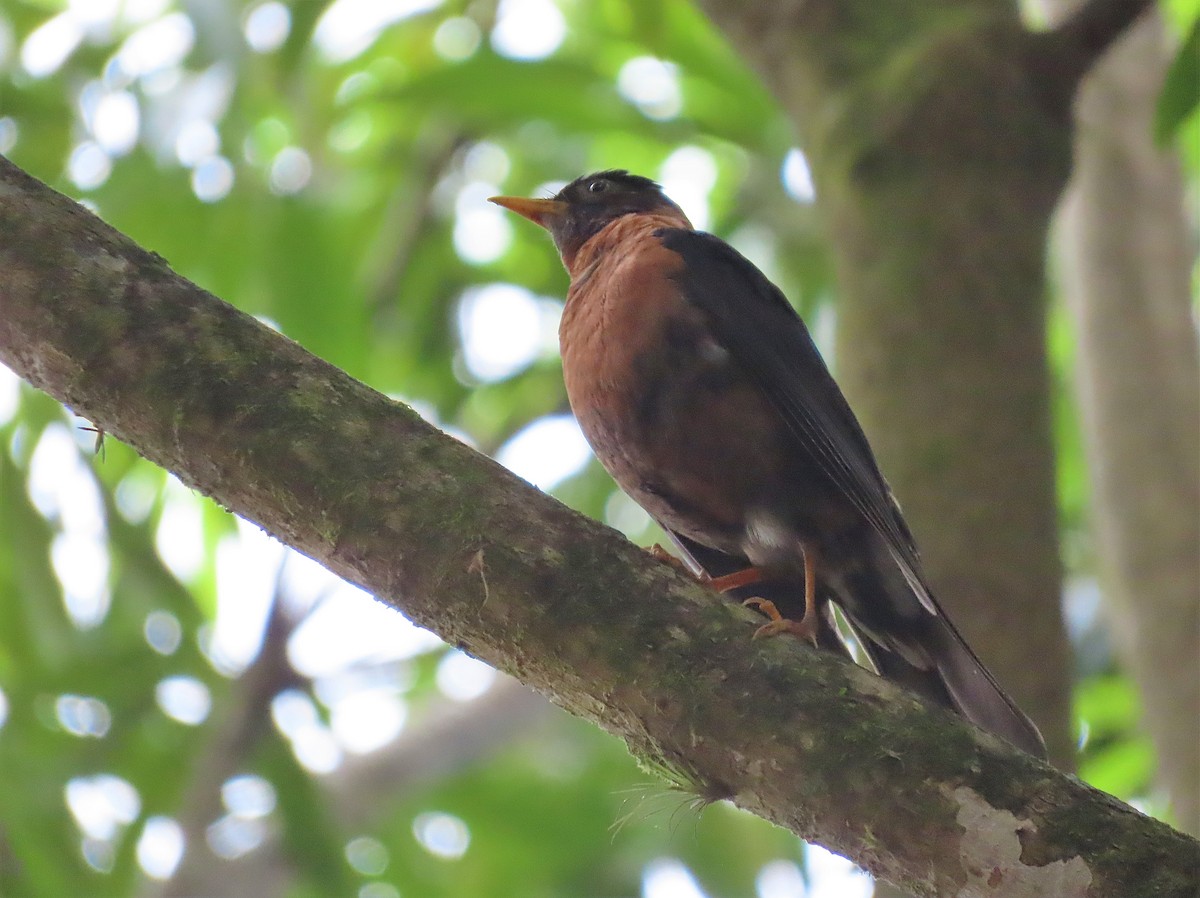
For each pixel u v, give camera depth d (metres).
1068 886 3.96
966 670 6.80
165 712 10.77
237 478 4.73
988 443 7.66
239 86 11.54
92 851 10.68
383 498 4.65
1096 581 14.29
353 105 12.63
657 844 14.99
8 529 10.91
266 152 12.89
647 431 7.41
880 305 8.07
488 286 14.62
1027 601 7.36
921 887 4.15
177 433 4.74
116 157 11.83
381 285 13.87
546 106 12.81
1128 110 11.60
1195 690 9.84
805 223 13.74
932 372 7.84
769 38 9.50
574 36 13.72
